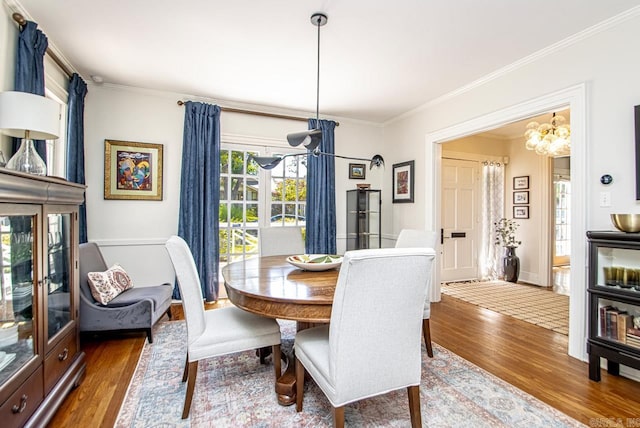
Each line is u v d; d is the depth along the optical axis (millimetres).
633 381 2086
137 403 1814
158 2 2125
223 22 2352
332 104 4133
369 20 2314
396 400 1872
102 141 3494
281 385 1835
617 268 2117
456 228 5203
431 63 2984
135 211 3643
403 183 4488
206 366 2281
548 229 4980
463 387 1999
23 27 2164
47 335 1646
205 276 3801
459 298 4164
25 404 1427
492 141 5488
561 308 3723
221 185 4117
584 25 2354
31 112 1736
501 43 2621
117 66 3076
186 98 3836
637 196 2125
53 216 1762
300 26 2400
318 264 2217
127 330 2689
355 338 1349
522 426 1628
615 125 2246
